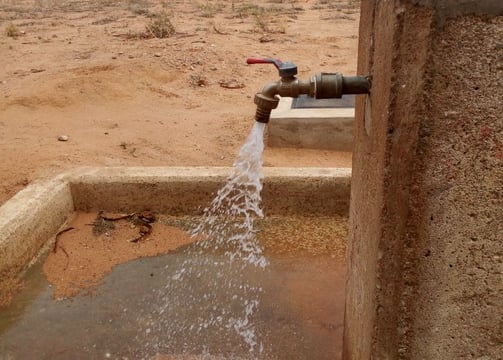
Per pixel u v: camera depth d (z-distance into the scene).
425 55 1.07
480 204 1.15
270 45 7.90
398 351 1.30
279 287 2.60
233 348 2.17
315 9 12.38
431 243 1.20
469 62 1.07
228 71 6.64
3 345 2.21
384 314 1.28
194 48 7.12
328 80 1.33
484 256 1.19
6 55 7.10
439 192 1.16
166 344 2.20
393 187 1.18
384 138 1.17
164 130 4.65
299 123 4.29
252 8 12.12
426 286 1.23
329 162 4.12
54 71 6.00
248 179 3.13
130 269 2.75
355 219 1.64
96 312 2.42
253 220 3.18
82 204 3.21
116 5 13.20
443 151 1.13
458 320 1.25
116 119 4.86
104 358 2.13
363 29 1.47
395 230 1.21
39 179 3.16
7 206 2.79
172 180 3.15
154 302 2.49
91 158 3.81
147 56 6.70
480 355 1.27
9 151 3.84
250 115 5.18
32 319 2.37
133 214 3.21
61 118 4.74
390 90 1.12
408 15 1.06
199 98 5.77
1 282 2.52
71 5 13.56
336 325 2.31
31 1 15.01
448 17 1.04
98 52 7.04
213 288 2.60
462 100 1.09
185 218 3.21
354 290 1.65
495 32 1.05
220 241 3.00
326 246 2.94
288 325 2.32
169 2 14.05
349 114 4.30
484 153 1.12
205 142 4.43
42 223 2.87
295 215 3.20
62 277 2.66
